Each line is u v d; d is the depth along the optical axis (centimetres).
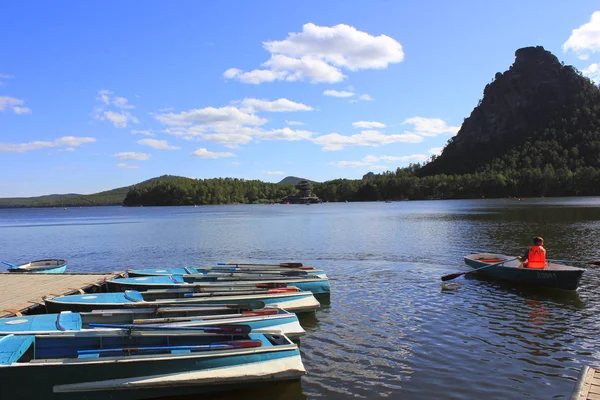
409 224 5447
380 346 1147
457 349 1120
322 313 1458
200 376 848
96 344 930
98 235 5034
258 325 1093
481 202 14525
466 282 1919
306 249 3200
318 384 930
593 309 1473
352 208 13225
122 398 826
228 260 2745
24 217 12419
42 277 1822
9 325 999
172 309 1164
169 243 3869
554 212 7044
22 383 794
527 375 966
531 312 1442
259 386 891
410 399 865
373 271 2233
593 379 750
